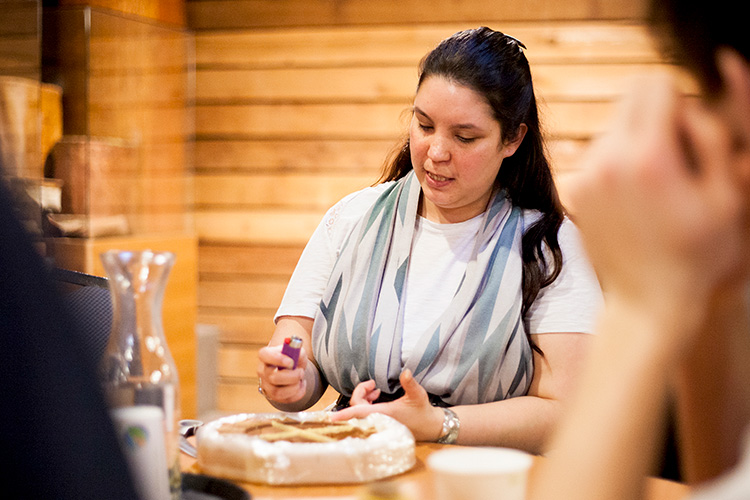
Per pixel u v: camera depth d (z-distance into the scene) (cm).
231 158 394
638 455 48
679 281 47
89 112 309
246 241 396
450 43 161
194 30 391
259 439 114
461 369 159
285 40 385
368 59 379
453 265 169
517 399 155
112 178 320
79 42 307
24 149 275
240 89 391
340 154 385
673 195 47
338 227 181
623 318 49
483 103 156
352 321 166
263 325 396
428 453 130
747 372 62
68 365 44
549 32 360
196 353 361
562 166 360
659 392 49
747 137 46
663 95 48
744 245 47
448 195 163
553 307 163
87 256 296
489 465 85
